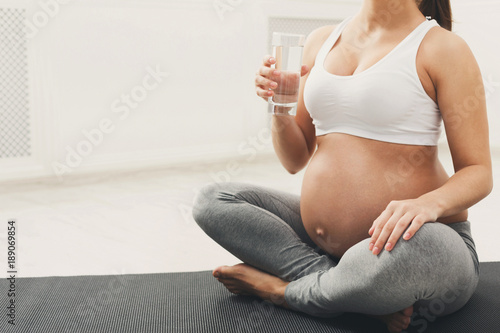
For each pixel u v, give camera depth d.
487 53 3.60
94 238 2.03
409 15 1.26
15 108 2.78
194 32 3.18
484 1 3.54
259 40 3.39
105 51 2.95
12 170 2.81
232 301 1.40
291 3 3.44
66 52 2.85
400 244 1.07
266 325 1.25
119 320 1.29
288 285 1.30
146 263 1.78
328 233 1.29
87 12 2.86
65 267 1.74
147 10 3.02
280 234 1.34
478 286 1.51
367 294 1.11
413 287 1.08
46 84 2.82
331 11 3.58
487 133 1.20
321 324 1.26
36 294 1.45
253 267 1.38
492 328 1.26
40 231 2.09
